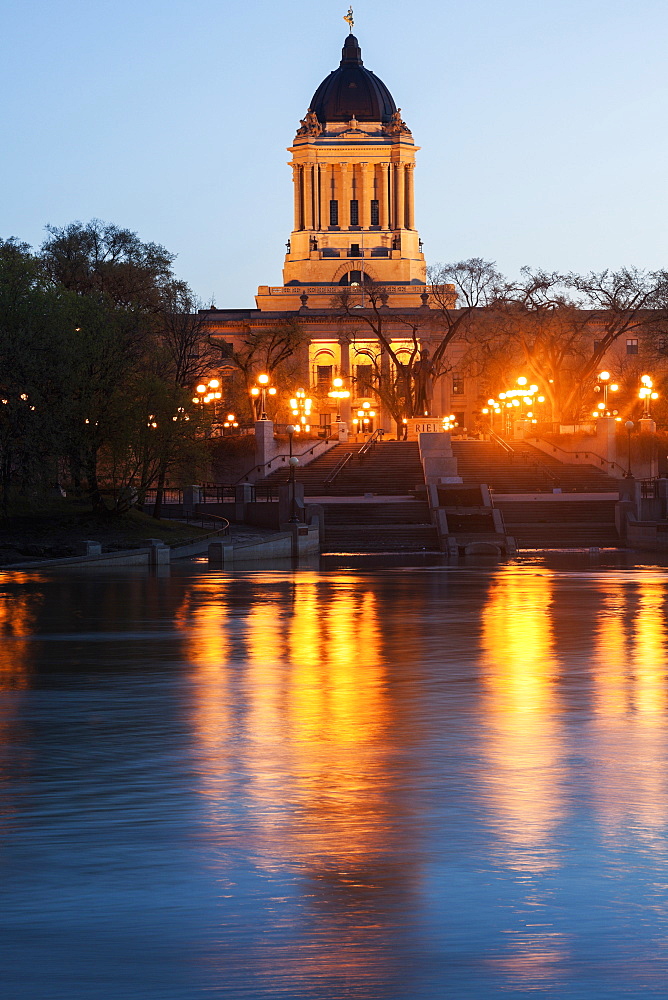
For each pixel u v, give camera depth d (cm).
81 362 8400
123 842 1442
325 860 1362
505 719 2273
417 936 1104
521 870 1317
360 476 12506
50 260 12175
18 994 959
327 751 1989
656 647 3381
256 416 13988
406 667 2991
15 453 8244
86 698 2536
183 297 13250
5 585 5794
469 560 8269
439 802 1638
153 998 950
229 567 7412
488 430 17712
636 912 1170
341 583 5994
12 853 1393
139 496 9138
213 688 2659
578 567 7406
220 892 1243
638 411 14712
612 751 1980
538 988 973
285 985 980
